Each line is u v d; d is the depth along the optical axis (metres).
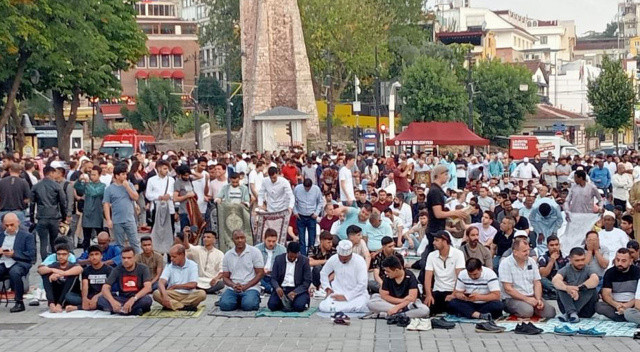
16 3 38.78
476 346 15.39
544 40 197.75
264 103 85.62
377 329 17.00
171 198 24.62
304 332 16.69
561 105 153.12
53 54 43.47
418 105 94.19
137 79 148.12
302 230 26.50
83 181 28.19
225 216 25.27
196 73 134.50
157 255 19.31
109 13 54.31
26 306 19.61
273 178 25.66
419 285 19.20
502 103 103.81
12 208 25.12
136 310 18.42
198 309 19.02
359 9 100.12
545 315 18.00
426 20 123.44
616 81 98.00
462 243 20.20
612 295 17.83
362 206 25.89
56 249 18.97
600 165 41.47
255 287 19.05
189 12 179.12
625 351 14.96
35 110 105.94
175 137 119.00
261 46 85.62
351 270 18.66
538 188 27.31
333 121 95.88
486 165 50.16
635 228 25.36
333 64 100.62
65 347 15.38
